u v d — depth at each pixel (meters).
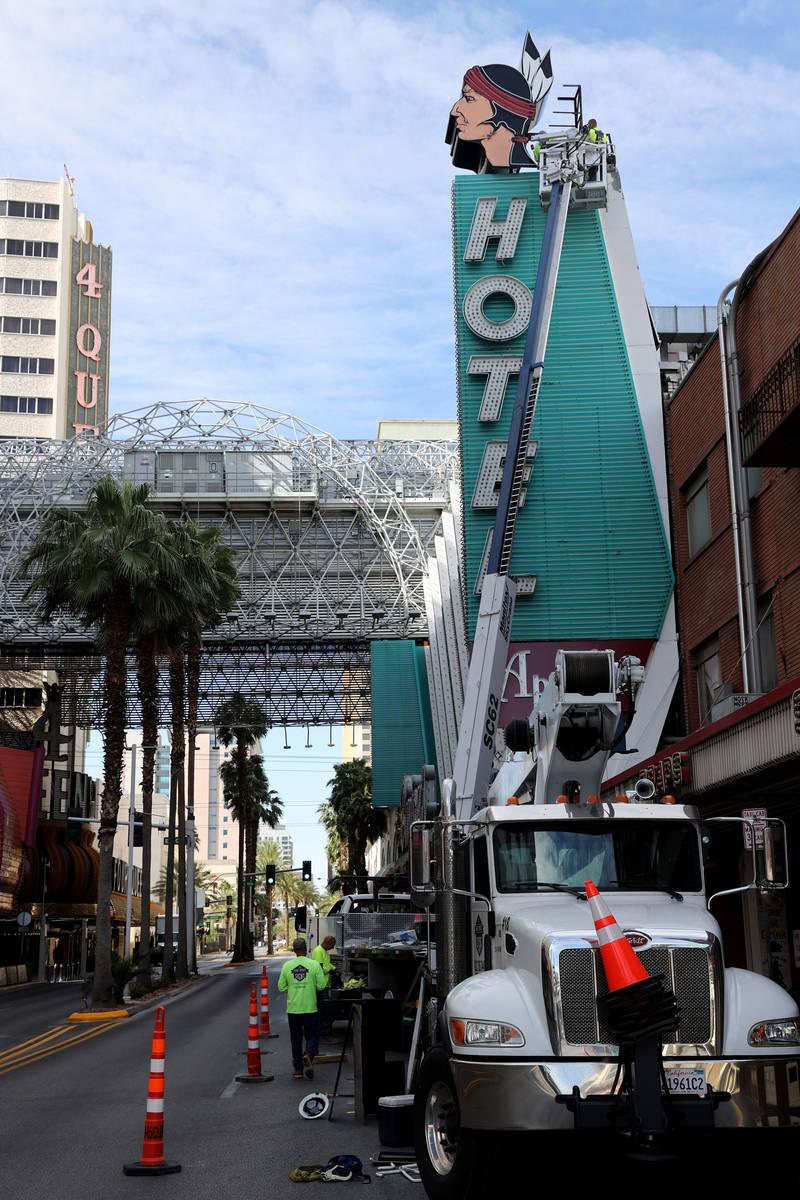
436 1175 7.70
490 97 34.88
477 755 14.62
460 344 31.98
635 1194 7.82
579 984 7.21
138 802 104.62
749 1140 7.34
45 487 54.50
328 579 55.38
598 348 30.91
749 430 18.39
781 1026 7.36
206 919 154.75
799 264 18.91
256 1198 7.98
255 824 86.75
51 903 65.62
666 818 8.81
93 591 30.05
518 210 32.59
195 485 54.03
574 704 10.01
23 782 55.06
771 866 8.45
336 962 21.11
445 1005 7.85
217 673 63.47
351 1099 12.65
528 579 29.09
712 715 22.50
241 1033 21.92
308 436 54.88
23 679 71.31
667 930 7.50
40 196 106.44
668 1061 7.14
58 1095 13.78
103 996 28.42
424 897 9.11
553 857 8.73
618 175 32.28
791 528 19.66
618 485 29.72
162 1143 9.12
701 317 39.03
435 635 48.22
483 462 30.81
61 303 104.50
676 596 28.47
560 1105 6.95
